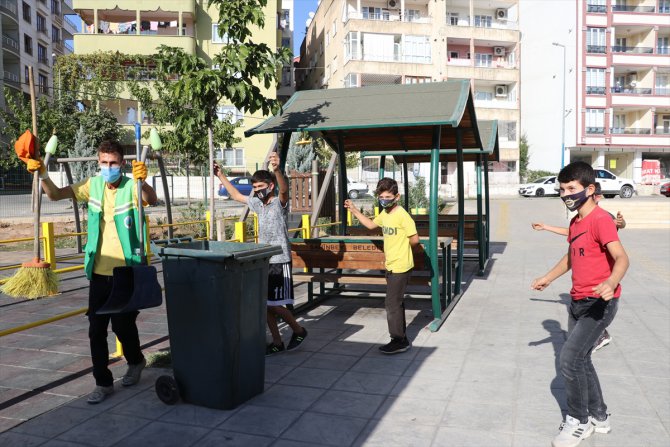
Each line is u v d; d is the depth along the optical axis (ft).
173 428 12.16
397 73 137.28
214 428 12.16
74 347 18.99
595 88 146.92
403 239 17.35
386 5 143.54
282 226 17.35
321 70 168.76
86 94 108.58
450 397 13.91
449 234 33.30
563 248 45.14
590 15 145.89
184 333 13.32
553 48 154.71
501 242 49.65
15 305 26.05
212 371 13.06
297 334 17.92
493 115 145.28
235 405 13.26
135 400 13.78
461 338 19.31
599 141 147.64
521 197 122.11
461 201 24.98
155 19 122.62
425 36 139.33
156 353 17.12
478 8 148.87
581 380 11.18
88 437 11.76
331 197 47.67
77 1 114.83
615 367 16.21
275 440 11.59
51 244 27.78
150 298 13.32
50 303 26.53
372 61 135.33
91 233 13.89
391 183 17.34
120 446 11.35
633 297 26.08
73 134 97.45
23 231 52.80
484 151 31.68
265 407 13.32
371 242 21.17
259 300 13.88
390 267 17.46
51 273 15.31
